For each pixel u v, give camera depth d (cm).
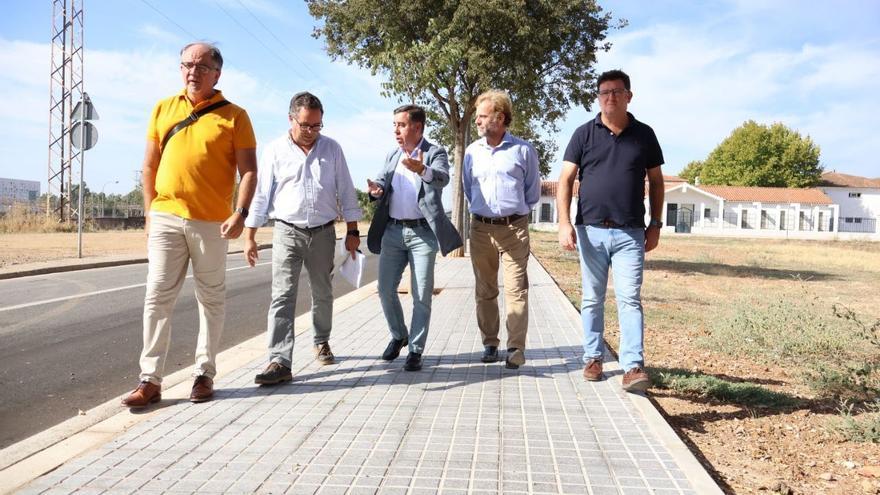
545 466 333
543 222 5862
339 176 518
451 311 877
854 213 7319
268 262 1739
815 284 1692
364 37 1862
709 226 5928
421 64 1678
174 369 579
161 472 321
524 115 1958
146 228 443
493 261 552
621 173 481
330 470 325
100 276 1304
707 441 421
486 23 1666
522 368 547
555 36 1805
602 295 505
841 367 608
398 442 365
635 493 303
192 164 435
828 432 446
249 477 315
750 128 7294
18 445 383
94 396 497
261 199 495
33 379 540
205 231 440
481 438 373
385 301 550
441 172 512
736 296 1302
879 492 341
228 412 418
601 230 488
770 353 709
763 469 374
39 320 802
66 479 312
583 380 508
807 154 7094
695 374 585
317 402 440
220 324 455
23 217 2944
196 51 434
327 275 525
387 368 539
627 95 475
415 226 528
